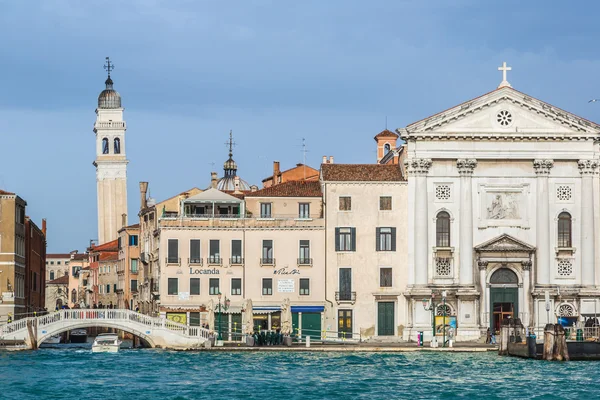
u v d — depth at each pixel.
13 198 118.38
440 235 116.12
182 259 114.75
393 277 115.19
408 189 115.75
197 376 80.94
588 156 116.56
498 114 116.69
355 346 103.62
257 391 72.75
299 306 114.56
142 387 74.81
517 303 116.00
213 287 114.75
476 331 114.44
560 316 115.88
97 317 104.88
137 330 104.88
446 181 116.38
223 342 106.31
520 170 116.69
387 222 115.56
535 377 80.31
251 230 115.25
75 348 114.62
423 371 84.31
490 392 72.56
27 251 133.12
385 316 115.00
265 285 115.00
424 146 116.00
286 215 117.56
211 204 117.88
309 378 79.69
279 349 102.38
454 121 116.44
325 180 115.62
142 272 141.25
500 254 115.75
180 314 114.25
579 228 116.56
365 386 75.25
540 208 116.12
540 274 115.88
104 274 179.88
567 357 92.75
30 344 104.38
